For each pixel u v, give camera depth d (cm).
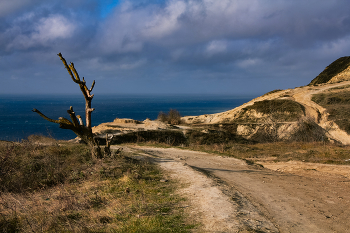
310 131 4584
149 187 923
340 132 4434
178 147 2625
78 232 534
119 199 777
